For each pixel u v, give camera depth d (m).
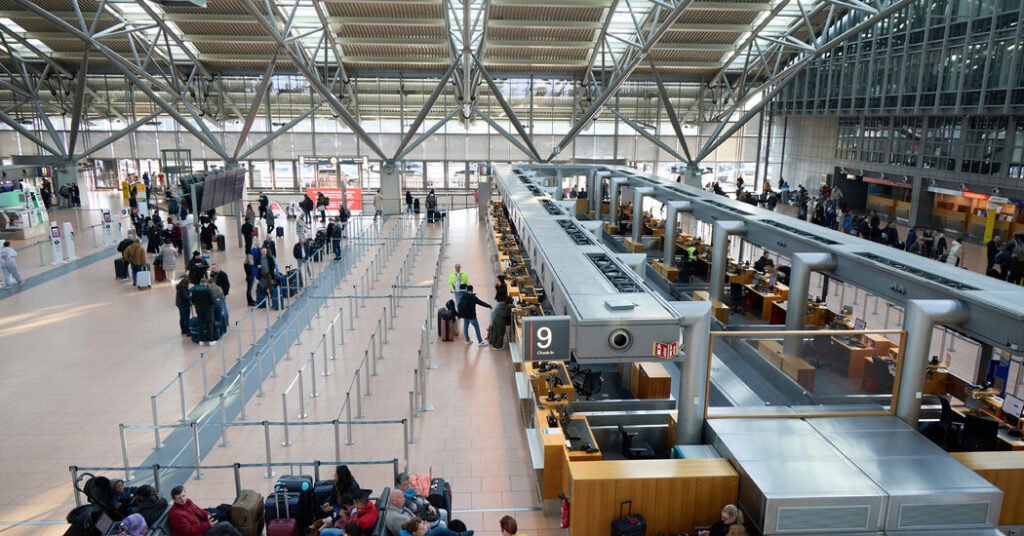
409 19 32.62
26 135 37.06
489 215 33.12
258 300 19.69
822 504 7.85
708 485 8.50
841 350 12.75
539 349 9.06
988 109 27.42
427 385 14.21
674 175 46.50
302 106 43.22
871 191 40.25
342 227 30.00
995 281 11.52
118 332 17.52
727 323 18.67
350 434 11.56
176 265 23.72
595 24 33.91
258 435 12.01
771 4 32.62
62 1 31.47
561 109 43.91
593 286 10.41
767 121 47.12
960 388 13.04
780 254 17.39
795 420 9.90
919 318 9.94
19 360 15.50
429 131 39.00
